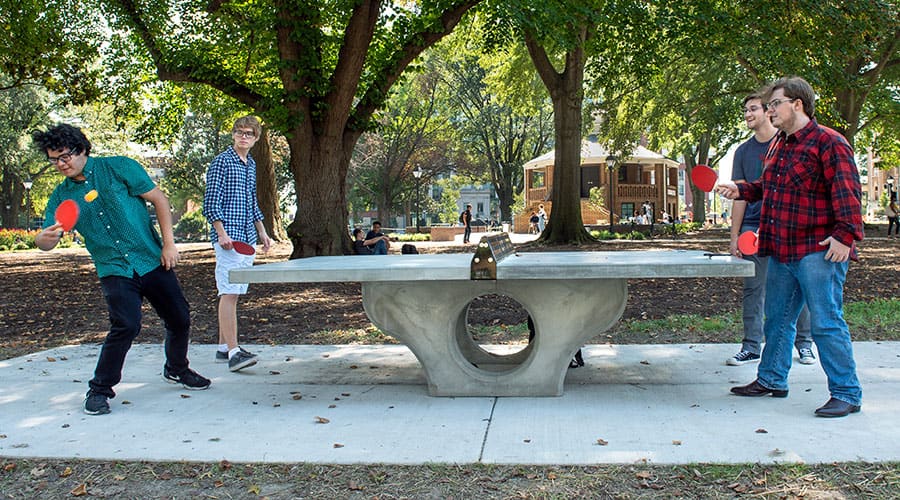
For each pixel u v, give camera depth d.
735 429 3.49
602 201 44.34
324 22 14.88
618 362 5.21
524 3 12.63
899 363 4.86
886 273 11.70
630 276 3.70
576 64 19.19
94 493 2.94
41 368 5.48
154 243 4.32
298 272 3.87
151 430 3.74
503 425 3.68
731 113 25.53
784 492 2.72
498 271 3.76
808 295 3.77
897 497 2.64
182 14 15.36
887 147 32.12
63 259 21.77
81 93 17.95
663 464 3.03
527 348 5.38
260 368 5.34
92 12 16.89
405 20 14.32
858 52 14.71
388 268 3.84
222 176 5.09
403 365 5.35
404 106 43.94
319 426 3.75
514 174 50.91
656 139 27.03
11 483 3.07
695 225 40.38
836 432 3.39
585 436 3.45
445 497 2.79
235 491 2.92
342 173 14.27
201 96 18.73
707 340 6.17
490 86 25.92
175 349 4.59
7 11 15.27
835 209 3.64
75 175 4.04
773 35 13.95
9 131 37.97
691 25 14.18
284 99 13.39
